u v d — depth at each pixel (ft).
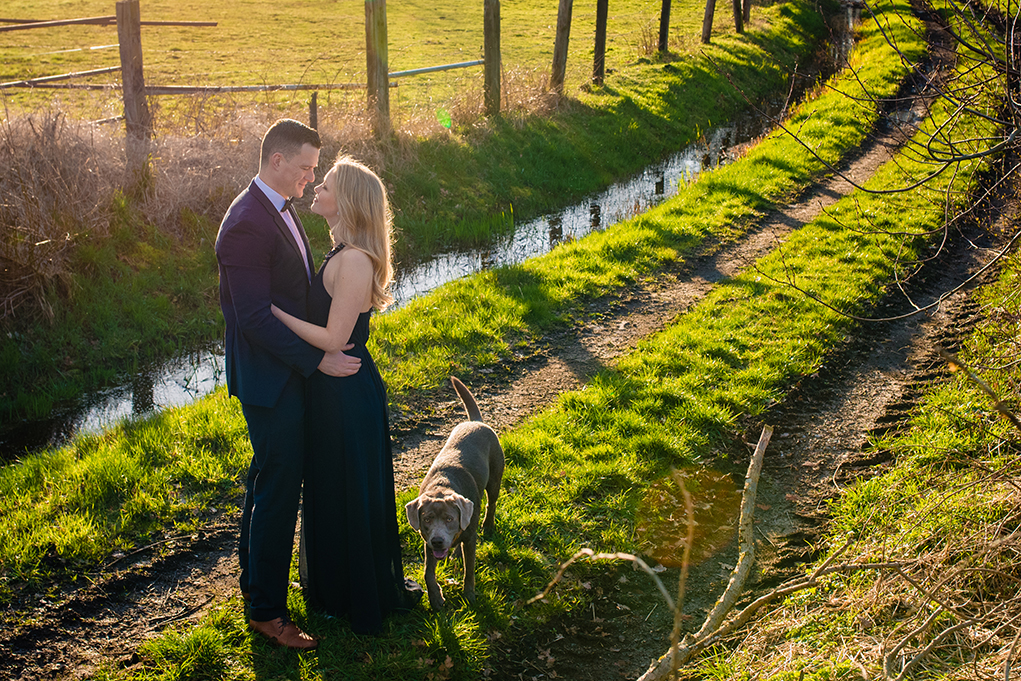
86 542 13.19
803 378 20.53
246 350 10.52
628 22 79.36
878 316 24.27
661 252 29.76
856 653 11.12
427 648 11.49
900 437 17.80
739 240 31.71
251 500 11.69
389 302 11.35
